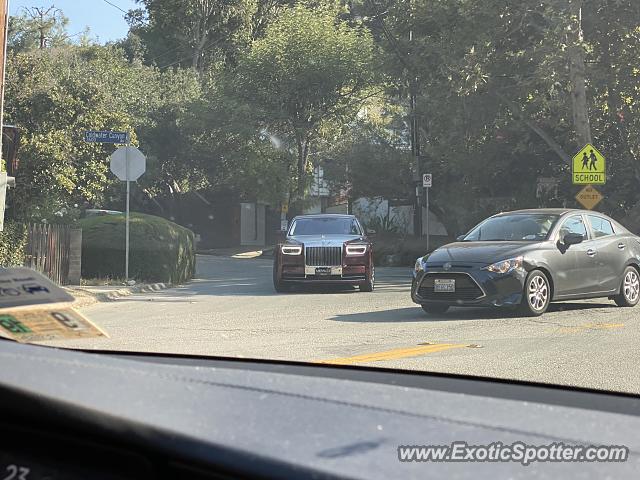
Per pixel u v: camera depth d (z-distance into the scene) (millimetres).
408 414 1716
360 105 39844
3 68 14719
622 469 1454
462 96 24062
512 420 1773
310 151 42844
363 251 16391
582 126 23422
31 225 15883
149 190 43219
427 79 26469
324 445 1433
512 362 7383
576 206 28031
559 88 24859
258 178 39906
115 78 41500
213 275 23312
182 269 20297
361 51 37906
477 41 24125
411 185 35500
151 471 1478
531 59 23547
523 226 12070
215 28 51656
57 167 20578
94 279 18156
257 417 1586
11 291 1896
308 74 37594
